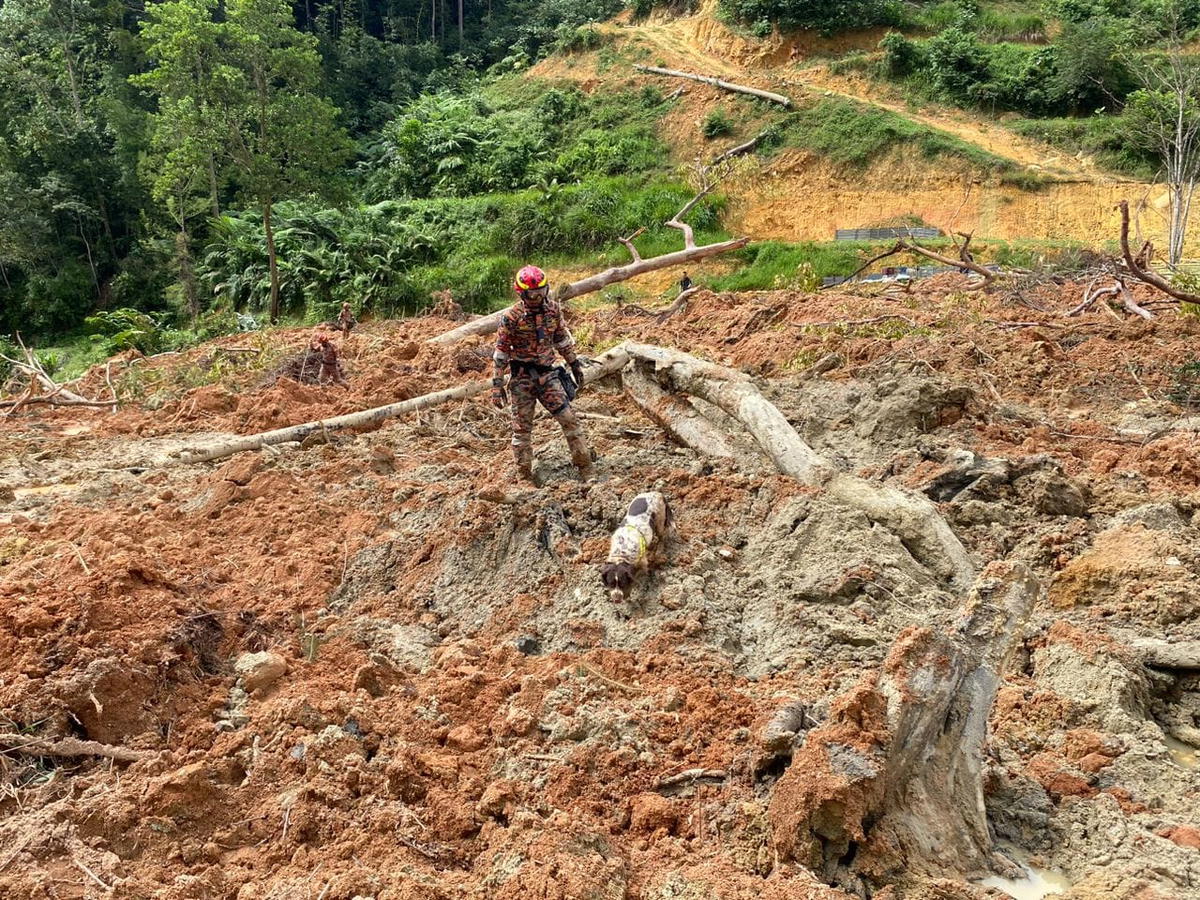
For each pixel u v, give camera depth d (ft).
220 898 10.36
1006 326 35.76
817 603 15.81
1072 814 11.57
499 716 13.38
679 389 24.67
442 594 17.40
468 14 176.35
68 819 11.13
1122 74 97.09
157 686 13.60
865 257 82.53
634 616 15.94
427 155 115.14
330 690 14.05
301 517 20.53
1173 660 14.44
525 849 10.52
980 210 89.61
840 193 95.55
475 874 10.54
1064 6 112.68
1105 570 16.67
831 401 26.53
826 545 16.99
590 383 29.45
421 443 26.43
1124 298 37.27
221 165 98.17
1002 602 12.80
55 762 12.35
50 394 37.09
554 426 26.76
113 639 13.84
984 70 104.99
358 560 18.62
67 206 102.73
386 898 9.92
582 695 13.51
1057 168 91.25
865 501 18.40
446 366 36.45
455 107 123.95
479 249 92.73
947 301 41.34
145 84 81.71
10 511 22.13
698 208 93.56
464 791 11.78
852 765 10.43
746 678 14.15
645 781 11.95
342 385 34.94
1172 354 30.99
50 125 110.93
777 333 37.01
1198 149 74.69
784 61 117.19
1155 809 11.73
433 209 99.81
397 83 145.79
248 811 11.72
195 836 11.30
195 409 33.22
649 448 23.66
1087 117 99.09
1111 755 12.72
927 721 11.24
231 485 21.97
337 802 11.55
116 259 108.37
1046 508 19.45
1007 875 10.69
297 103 82.02
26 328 105.40
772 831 10.66
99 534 19.17
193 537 19.75
